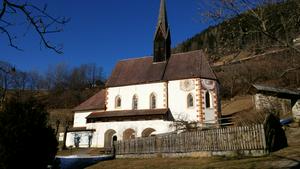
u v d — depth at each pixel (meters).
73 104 102.19
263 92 34.34
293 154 16.84
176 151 25.44
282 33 8.87
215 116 43.88
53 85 118.62
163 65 49.97
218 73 73.75
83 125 50.78
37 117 14.01
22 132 13.19
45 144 13.97
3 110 13.48
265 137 19.00
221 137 21.77
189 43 85.75
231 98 72.56
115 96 49.53
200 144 23.41
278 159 16.20
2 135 12.91
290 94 32.34
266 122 19.50
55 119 67.81
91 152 40.66
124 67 53.50
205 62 47.38
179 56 50.50
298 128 26.00
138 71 51.12
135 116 45.03
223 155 21.31
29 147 13.30
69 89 116.38
